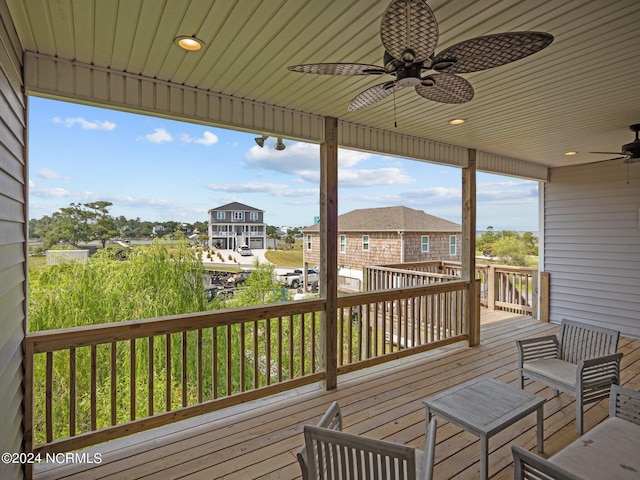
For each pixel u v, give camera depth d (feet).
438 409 7.38
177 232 27.09
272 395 11.19
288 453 8.23
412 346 14.40
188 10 6.01
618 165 18.26
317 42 7.11
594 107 10.94
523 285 22.68
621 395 7.43
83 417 19.53
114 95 8.43
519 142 15.20
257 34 6.80
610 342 9.93
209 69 8.38
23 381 7.17
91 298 22.62
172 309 24.50
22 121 7.06
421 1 4.31
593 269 19.08
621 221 18.16
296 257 60.08
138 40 7.03
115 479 7.32
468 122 12.51
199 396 9.48
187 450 8.33
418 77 5.84
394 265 22.90
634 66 8.16
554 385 9.59
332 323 11.81
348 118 12.09
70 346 7.82
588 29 6.64
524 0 5.78
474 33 6.82
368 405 10.54
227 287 30.91
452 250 50.52
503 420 6.95
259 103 10.56
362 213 58.59
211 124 9.98
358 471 4.65
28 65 7.38
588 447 6.10
